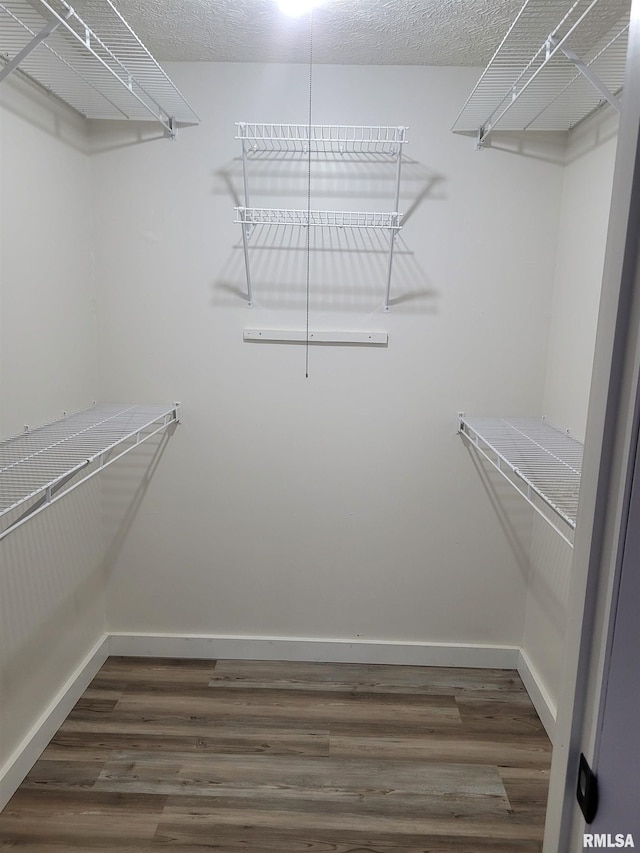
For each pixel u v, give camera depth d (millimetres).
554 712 1986
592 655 595
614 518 554
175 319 2248
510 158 2131
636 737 551
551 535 2125
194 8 1698
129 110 2020
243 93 2105
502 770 1868
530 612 2338
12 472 1440
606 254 577
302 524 2389
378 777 1826
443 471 2342
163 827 1634
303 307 2238
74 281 2074
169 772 1821
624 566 539
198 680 2291
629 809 563
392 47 1939
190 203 2172
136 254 2207
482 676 2371
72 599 2119
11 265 1668
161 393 2301
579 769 613
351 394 2293
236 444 2334
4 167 1618
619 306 536
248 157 2145
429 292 2223
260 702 2168
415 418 2309
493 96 1805
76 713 2074
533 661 2271
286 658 2439
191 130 2129
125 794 1736
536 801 1752
